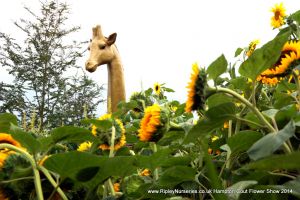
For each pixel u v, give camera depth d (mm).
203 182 1136
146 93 2357
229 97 1103
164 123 1087
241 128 1450
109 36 7781
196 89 934
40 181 896
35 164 903
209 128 892
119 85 7684
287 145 885
